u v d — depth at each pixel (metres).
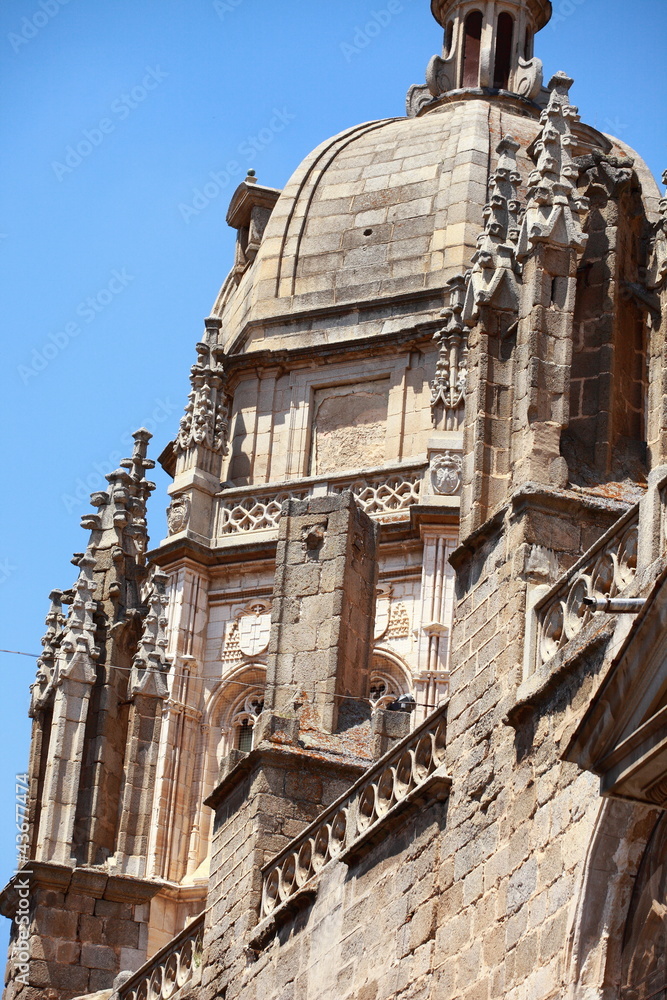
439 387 70.81
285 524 47.53
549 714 33.66
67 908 53.97
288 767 43.31
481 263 39.03
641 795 28.70
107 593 59.47
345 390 74.19
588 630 33.22
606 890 31.17
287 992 40.00
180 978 46.19
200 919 45.75
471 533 37.25
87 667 57.69
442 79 85.31
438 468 69.62
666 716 27.98
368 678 46.34
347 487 71.69
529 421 37.19
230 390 75.81
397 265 75.81
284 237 78.06
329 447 73.75
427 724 37.88
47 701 58.00
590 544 35.97
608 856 31.22
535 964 32.19
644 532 31.84
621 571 32.78
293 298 76.62
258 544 71.62
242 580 72.12
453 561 37.97
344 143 80.75
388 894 37.41
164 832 68.56
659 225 38.34
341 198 78.25
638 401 38.41
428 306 74.25
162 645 58.38
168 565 72.69
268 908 42.16
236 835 43.75
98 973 53.53
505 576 36.06
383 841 38.12
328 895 39.59
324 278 76.62
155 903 66.00
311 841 41.16
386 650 68.62
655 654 28.55
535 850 33.06
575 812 32.16
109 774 56.53
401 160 78.62
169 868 68.12
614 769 28.73
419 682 67.25
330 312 75.44
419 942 35.84
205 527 73.25
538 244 38.25
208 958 43.56
